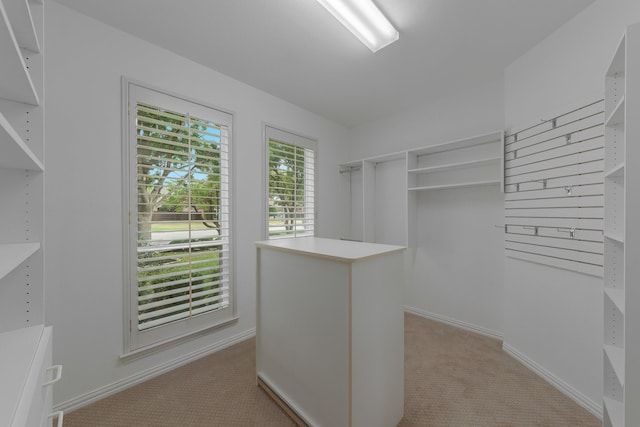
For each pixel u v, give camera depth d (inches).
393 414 59.5
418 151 119.3
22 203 40.4
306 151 131.3
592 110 65.6
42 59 41.9
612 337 52.2
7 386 27.6
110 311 71.2
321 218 138.2
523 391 72.6
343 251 56.8
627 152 38.6
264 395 70.9
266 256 70.7
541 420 62.7
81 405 66.1
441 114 118.1
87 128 67.6
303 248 61.4
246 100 104.0
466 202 112.5
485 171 106.2
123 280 73.4
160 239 80.0
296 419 60.5
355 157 153.6
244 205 103.0
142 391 72.5
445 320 118.7
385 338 57.2
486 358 89.1
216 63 89.8
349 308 48.9
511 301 91.1
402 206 134.3
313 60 88.0
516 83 88.4
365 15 65.4
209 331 91.9
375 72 95.8
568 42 70.8
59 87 63.7
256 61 88.7
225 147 97.3
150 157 78.1
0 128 24.0
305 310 58.7
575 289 70.3
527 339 84.7
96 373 68.9
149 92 78.2
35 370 30.7
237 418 63.1
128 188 74.2
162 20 69.5
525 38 77.6
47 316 62.2
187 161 86.0
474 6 65.1
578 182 69.0
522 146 86.0
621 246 51.9
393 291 59.4
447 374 80.2
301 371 59.9
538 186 80.3
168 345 82.2
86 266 67.5
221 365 85.1
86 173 67.5
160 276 79.4
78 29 66.3
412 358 89.3
